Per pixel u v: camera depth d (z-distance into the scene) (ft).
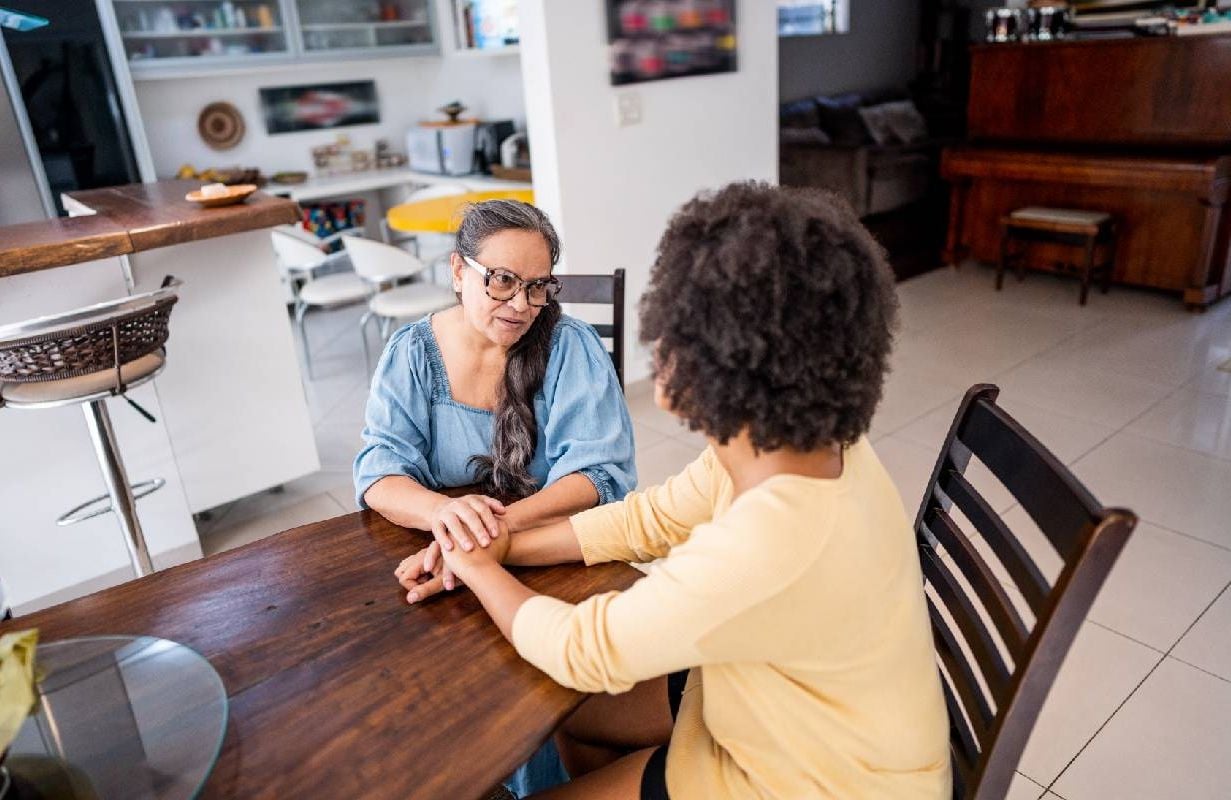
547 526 3.68
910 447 9.41
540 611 2.99
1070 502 2.66
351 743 2.71
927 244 17.93
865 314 2.41
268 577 3.66
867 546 2.57
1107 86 13.58
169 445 7.98
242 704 2.90
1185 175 12.24
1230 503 7.93
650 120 10.57
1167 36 12.79
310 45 15.93
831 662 2.59
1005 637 2.93
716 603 2.45
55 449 7.23
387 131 18.03
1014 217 14.30
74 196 9.33
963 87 22.53
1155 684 5.80
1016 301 14.25
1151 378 10.82
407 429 4.35
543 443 4.45
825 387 2.42
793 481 2.52
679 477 3.60
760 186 2.55
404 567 3.59
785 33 20.71
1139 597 6.68
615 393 4.44
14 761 2.68
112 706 2.88
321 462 10.16
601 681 2.73
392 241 17.97
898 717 2.72
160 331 6.50
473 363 4.38
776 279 2.30
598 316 11.06
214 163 15.92
